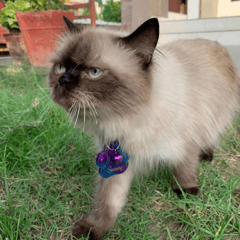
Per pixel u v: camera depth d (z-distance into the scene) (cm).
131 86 26
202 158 46
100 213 33
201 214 34
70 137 51
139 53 28
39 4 109
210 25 108
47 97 63
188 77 35
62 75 27
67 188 40
